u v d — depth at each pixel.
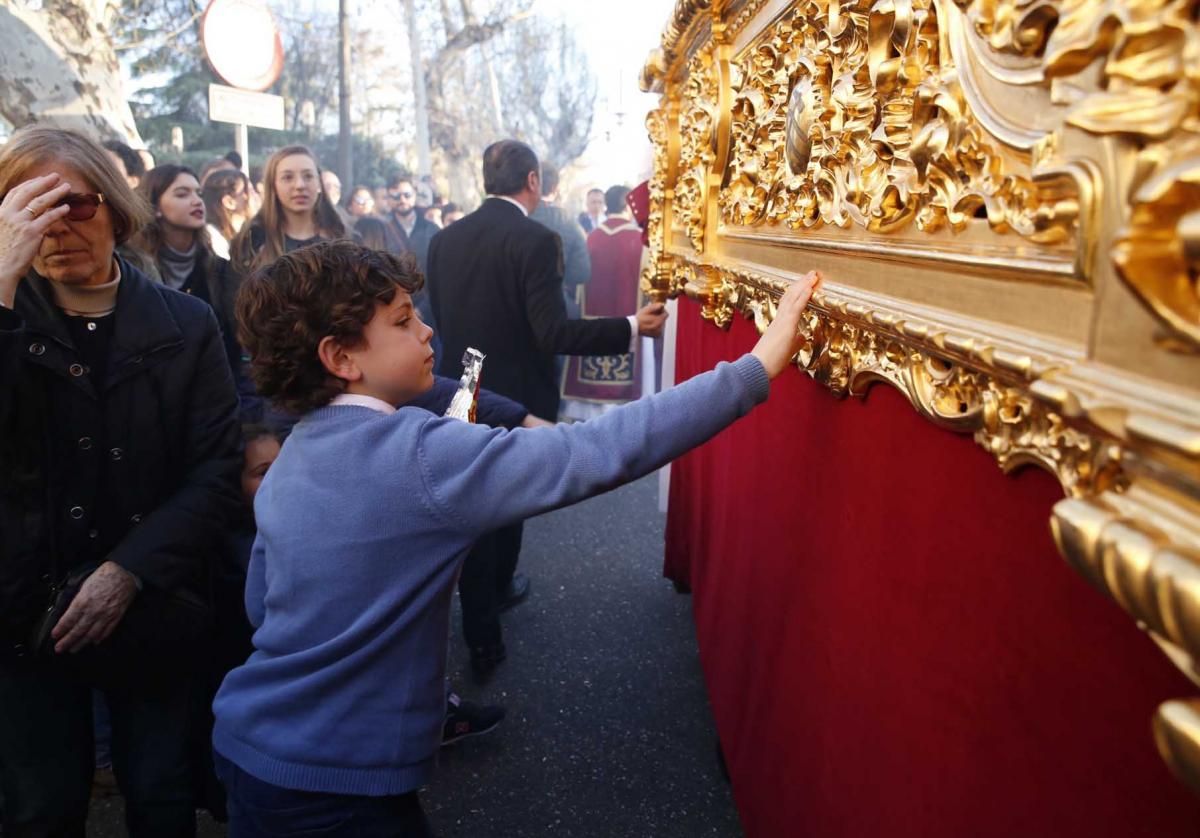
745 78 1.43
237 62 6.57
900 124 0.73
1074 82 0.43
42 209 1.22
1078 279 0.44
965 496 0.66
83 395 1.35
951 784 0.68
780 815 1.21
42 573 1.35
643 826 1.84
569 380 5.14
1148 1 0.37
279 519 1.05
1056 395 0.43
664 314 2.47
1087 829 0.50
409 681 1.05
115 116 6.19
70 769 1.40
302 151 2.67
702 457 2.14
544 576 3.19
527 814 1.89
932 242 0.66
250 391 2.59
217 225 3.96
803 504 1.12
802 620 1.12
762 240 1.29
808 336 0.98
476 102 17.92
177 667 1.47
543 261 2.46
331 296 1.03
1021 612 0.58
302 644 1.04
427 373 1.11
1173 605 0.31
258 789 1.05
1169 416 0.36
